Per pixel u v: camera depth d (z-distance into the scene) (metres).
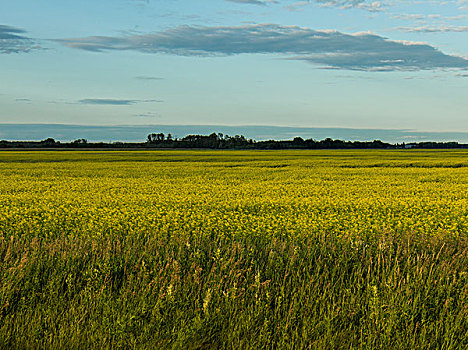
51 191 26.14
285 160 62.44
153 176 38.09
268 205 18.69
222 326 5.76
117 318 5.75
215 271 7.11
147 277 6.85
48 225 13.07
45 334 5.59
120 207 18.11
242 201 19.44
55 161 62.38
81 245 8.49
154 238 9.51
